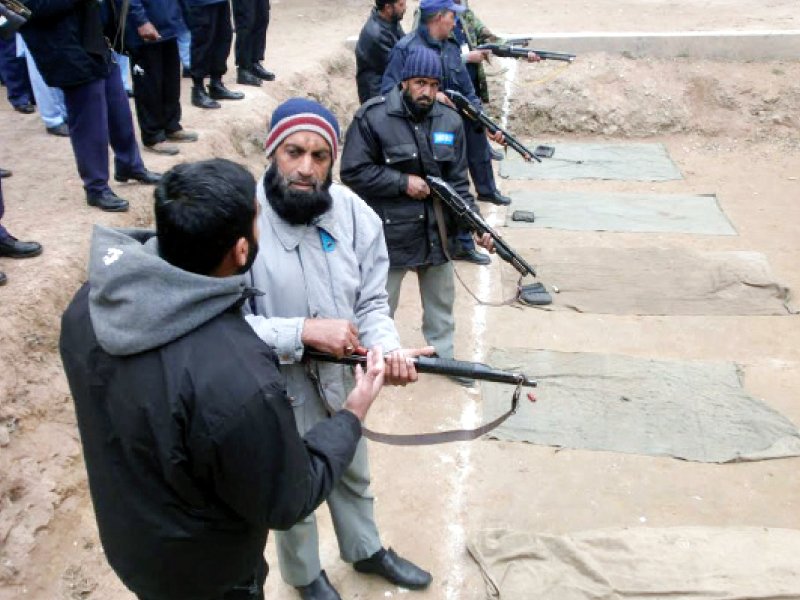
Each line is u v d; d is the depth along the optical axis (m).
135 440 1.49
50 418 3.44
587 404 4.29
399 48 5.36
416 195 3.69
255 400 1.45
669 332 5.04
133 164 4.90
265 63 8.42
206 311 1.47
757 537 3.28
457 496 3.64
